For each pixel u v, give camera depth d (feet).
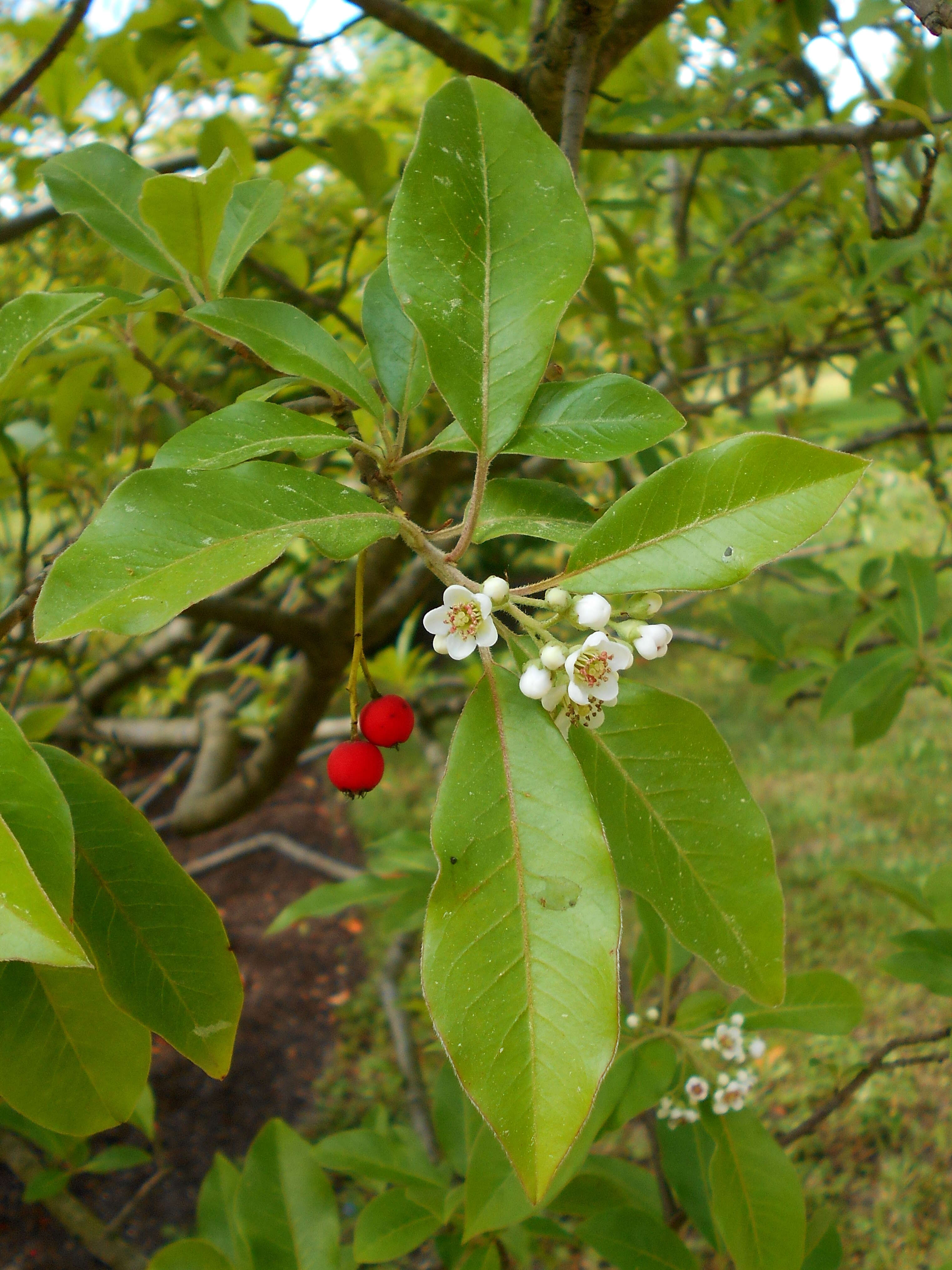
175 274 0.69
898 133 0.99
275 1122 0.94
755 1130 0.86
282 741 1.69
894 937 0.99
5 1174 2.21
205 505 0.45
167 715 2.84
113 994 0.52
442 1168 1.04
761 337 1.84
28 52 1.73
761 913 0.52
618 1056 0.88
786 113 1.87
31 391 1.14
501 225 0.51
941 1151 2.05
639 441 0.52
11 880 0.35
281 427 0.54
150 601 0.42
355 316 1.42
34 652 1.48
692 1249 1.63
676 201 2.11
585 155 1.63
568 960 0.43
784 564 1.75
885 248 1.45
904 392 1.86
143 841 0.54
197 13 1.17
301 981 2.78
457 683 2.08
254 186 0.73
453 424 0.57
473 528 0.50
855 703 1.32
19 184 1.35
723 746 0.54
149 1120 1.07
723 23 1.58
